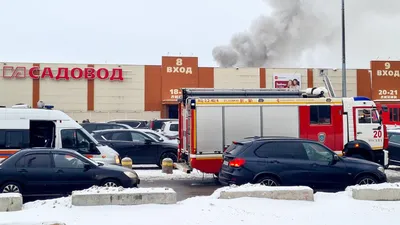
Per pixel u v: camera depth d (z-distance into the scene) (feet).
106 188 32.65
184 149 55.67
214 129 51.19
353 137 54.95
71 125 52.80
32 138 51.90
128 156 65.41
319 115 54.24
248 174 39.86
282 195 32.65
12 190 38.24
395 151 66.13
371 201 32.78
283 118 52.95
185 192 46.14
